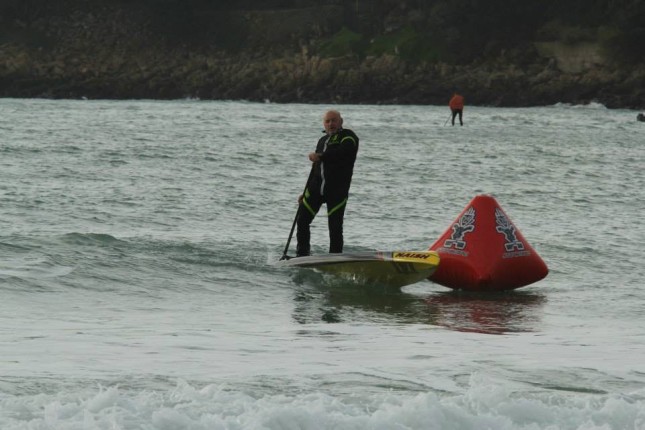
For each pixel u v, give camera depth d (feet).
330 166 140.15
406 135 481.87
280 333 96.48
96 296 118.11
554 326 108.37
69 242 143.84
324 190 140.56
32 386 62.95
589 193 263.70
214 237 165.27
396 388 66.33
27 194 208.95
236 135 438.81
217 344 86.48
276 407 55.62
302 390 64.80
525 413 57.98
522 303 126.41
